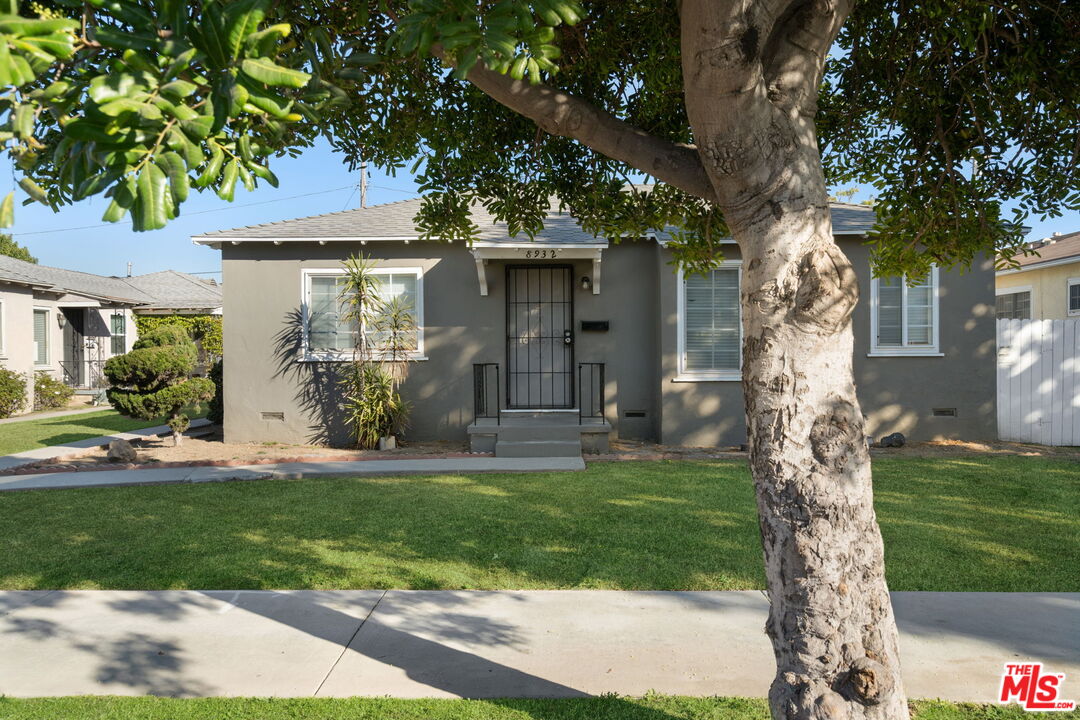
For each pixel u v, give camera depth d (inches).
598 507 287.6
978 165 181.9
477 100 177.5
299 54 85.5
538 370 473.4
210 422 577.9
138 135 59.1
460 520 270.8
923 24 171.0
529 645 160.6
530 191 193.5
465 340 468.4
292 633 168.2
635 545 236.1
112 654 157.1
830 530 97.3
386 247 469.7
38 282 772.6
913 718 125.8
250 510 290.7
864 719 95.7
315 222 500.4
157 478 356.2
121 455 415.5
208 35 61.9
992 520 261.7
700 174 114.3
